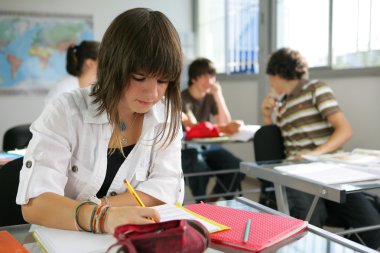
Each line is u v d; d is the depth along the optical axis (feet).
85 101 3.32
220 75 15.40
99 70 3.09
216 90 11.17
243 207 3.30
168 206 3.18
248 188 13.08
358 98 9.37
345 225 6.09
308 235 2.68
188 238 2.13
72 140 3.22
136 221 2.48
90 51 8.57
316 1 10.53
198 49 17.03
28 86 14.98
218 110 11.12
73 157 3.30
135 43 2.78
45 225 2.80
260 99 12.85
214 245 2.51
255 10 13.24
